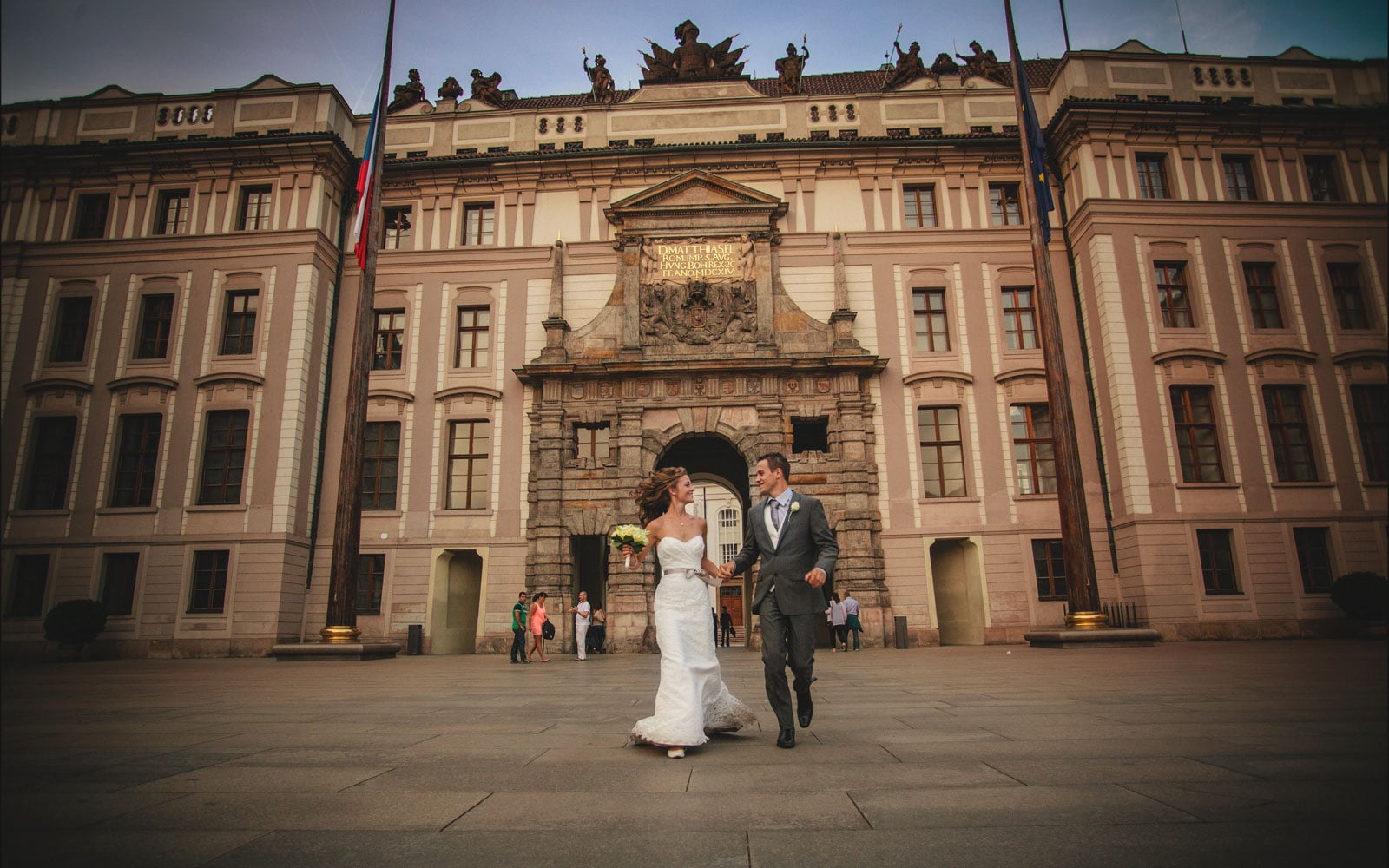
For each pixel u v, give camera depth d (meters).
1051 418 22.22
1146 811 3.71
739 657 21.09
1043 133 29.92
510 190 30.47
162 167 28.77
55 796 4.27
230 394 27.02
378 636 26.52
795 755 5.41
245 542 25.92
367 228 22.42
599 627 26.62
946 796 4.14
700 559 6.16
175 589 25.66
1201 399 27.00
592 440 28.19
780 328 28.42
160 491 26.36
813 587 5.97
